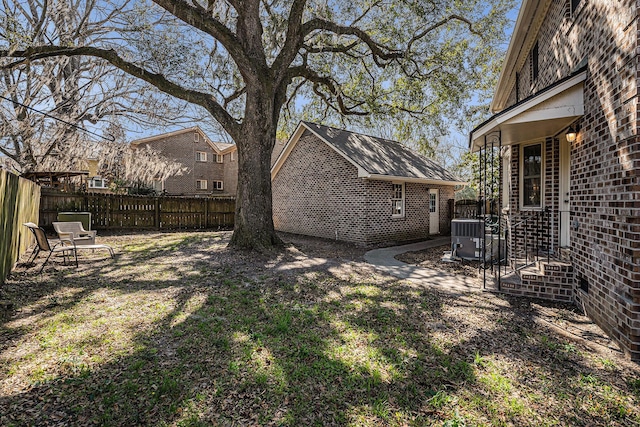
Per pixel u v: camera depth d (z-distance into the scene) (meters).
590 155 4.30
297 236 13.67
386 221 12.23
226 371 3.01
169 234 13.77
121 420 2.36
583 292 4.55
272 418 2.41
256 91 8.67
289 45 8.98
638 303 3.27
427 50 11.84
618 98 3.59
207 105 9.20
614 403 2.62
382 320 4.31
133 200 15.07
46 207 12.76
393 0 10.98
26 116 11.60
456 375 3.00
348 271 7.25
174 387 2.74
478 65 12.80
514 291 5.44
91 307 4.63
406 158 14.77
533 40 7.71
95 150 14.34
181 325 4.03
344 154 11.78
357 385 2.83
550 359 3.30
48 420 2.35
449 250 10.51
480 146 7.77
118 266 7.30
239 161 9.18
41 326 3.94
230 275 6.60
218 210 17.33
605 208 3.88
